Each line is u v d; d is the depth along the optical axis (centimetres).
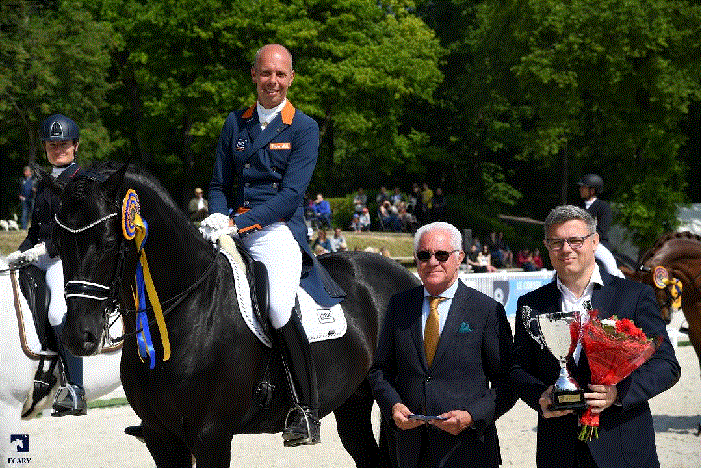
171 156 4638
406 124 5572
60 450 970
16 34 3656
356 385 719
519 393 482
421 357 525
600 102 3775
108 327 549
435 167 5628
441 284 526
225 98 3875
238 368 604
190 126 4325
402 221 3934
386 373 545
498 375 518
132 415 1207
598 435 460
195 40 4103
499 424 1152
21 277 731
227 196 683
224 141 677
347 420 762
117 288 538
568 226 475
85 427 1114
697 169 5312
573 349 459
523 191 6022
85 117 3934
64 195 534
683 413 1227
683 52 3512
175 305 580
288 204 645
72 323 514
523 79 3750
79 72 3800
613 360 434
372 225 4347
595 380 446
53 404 735
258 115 666
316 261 696
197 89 3947
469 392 516
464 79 4922
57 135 750
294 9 4003
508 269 3444
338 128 4519
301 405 638
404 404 529
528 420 1181
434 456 514
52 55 3700
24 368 720
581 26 3475
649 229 3662
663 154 3694
